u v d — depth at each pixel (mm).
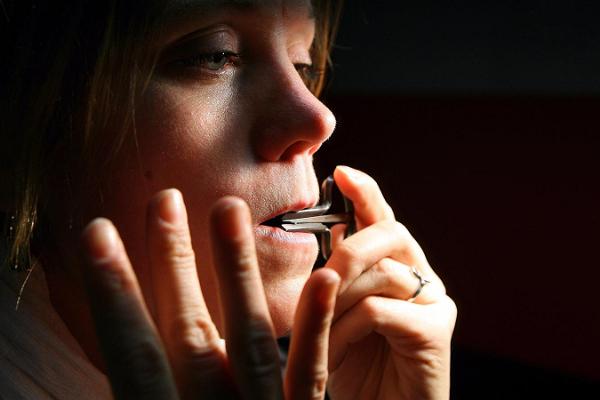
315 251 649
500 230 1203
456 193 1249
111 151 620
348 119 1374
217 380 567
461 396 1185
